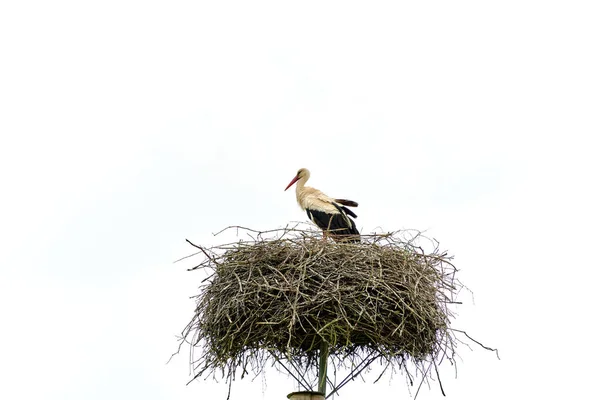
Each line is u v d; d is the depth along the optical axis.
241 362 15.07
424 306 15.03
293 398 14.16
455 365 15.14
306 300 14.54
